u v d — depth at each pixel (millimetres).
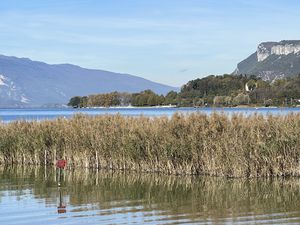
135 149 32625
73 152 35812
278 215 19562
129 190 25688
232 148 29266
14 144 38688
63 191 25547
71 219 19406
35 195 24438
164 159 31469
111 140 33875
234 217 19312
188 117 31766
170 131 31406
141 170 32594
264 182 27500
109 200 23047
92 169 34344
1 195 24469
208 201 22547
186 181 28375
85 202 22578
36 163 37750
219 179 28891
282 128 29156
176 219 19109
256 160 28953
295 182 27281
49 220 19328
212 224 18266
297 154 28953
